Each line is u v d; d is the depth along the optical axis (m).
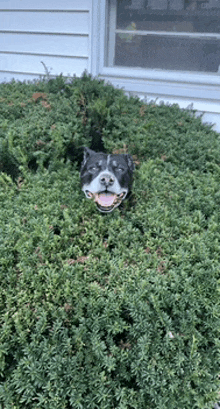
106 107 1.20
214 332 0.61
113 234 0.78
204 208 0.85
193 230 0.78
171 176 0.95
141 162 1.01
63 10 1.45
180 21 1.35
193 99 1.40
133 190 0.89
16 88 1.39
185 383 0.55
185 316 0.61
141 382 0.56
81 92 1.28
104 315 0.60
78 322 0.62
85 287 0.64
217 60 1.38
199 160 1.03
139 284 0.63
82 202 0.85
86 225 0.80
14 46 1.64
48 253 0.71
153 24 1.39
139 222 0.81
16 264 0.69
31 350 0.57
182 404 0.55
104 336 0.63
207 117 1.41
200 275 0.65
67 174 0.96
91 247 0.74
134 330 0.59
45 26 1.52
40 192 0.87
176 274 0.65
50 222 0.78
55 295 0.63
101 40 1.44
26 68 1.67
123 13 1.40
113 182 0.77
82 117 1.15
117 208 0.85
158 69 1.46
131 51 1.46
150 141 1.06
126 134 1.11
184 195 0.89
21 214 0.82
